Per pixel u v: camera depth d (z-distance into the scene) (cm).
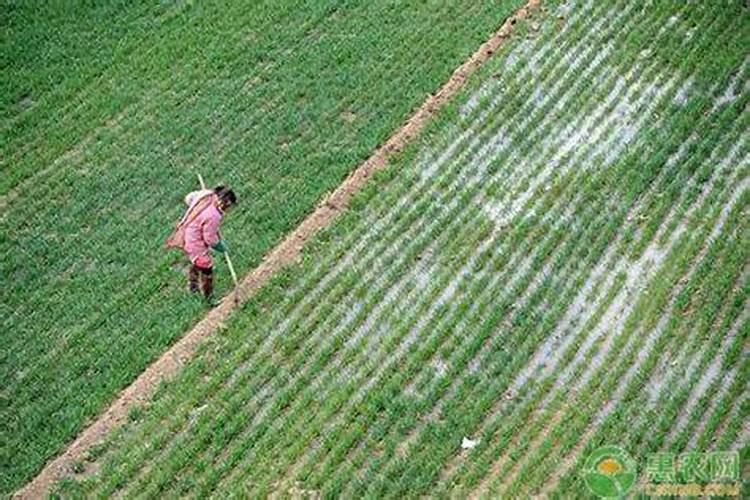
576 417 2266
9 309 2680
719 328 2412
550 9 3491
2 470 2338
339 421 2336
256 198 2919
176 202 2927
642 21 3394
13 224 2919
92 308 2666
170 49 3456
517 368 2392
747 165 2822
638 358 2383
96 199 2962
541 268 2630
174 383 2478
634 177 2830
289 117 3162
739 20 3344
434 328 2522
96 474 2316
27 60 3462
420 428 2306
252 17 3553
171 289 2705
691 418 2230
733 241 2617
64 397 2469
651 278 2561
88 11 3641
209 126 3164
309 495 2198
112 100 3288
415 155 3008
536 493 2133
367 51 3375
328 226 2823
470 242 2728
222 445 2331
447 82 3241
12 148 3159
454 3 3547
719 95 3073
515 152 2981
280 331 2577
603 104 3100
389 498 2166
